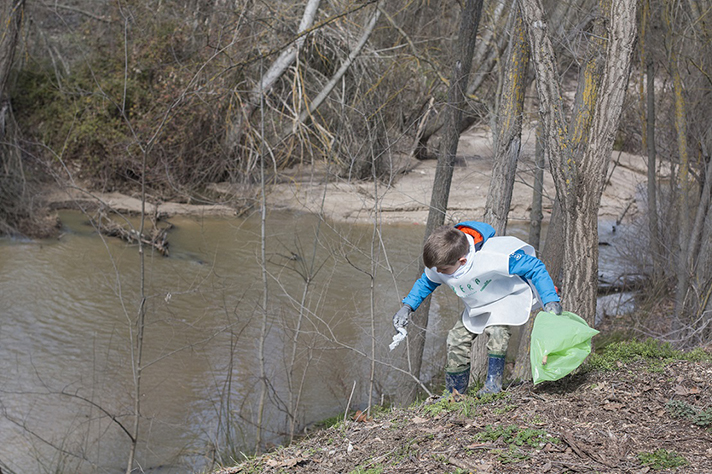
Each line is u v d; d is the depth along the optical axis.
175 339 10.23
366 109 14.09
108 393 8.50
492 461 3.40
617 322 11.05
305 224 17.30
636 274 13.09
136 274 13.39
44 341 10.05
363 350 9.82
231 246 15.56
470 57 7.88
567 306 4.59
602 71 4.53
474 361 7.36
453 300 12.33
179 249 15.30
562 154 4.45
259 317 11.02
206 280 13.05
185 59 19.86
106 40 20.58
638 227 14.52
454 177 20.80
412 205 18.14
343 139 16.59
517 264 3.95
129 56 19.88
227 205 18.88
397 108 16.25
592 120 4.39
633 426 3.73
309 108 19.48
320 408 8.24
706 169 10.87
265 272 7.17
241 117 18.97
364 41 17.59
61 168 19.11
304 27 18.27
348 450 4.07
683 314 9.81
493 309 4.24
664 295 12.05
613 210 19.30
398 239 16.28
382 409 7.04
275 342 10.14
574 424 3.79
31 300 11.78
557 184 4.52
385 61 18.61
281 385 8.80
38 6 21.31
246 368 9.30
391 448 3.87
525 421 3.86
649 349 5.01
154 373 9.08
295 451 4.41
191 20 19.86
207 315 11.20
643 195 15.22
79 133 18.83
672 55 10.48
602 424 3.77
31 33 21.42
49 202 17.78
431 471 3.38
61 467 6.81
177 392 8.57
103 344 10.02
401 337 4.24
